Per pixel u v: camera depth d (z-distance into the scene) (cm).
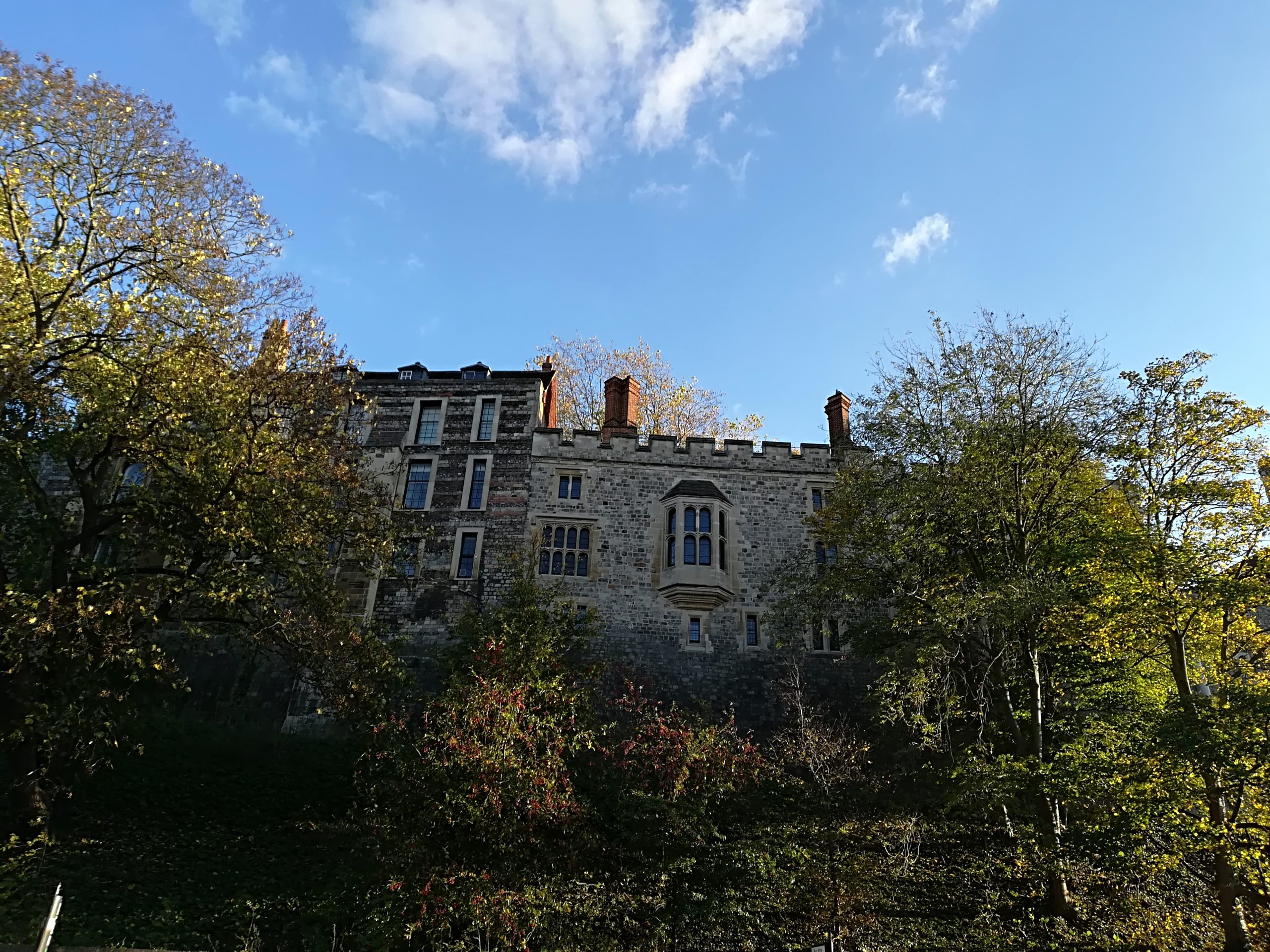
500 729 1505
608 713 2511
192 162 1888
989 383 2125
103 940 1444
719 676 2834
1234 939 1516
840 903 1608
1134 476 1859
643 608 2941
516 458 3159
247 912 1593
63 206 1739
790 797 2012
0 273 1566
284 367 1989
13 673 1611
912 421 2255
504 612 2316
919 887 1767
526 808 1457
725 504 3111
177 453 1767
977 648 2177
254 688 2603
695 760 1809
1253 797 1568
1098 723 1848
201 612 2248
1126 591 1753
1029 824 1869
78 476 1848
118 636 1639
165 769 2103
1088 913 1700
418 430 3250
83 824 1841
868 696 2611
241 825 1953
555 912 1445
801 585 2820
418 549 2964
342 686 1912
